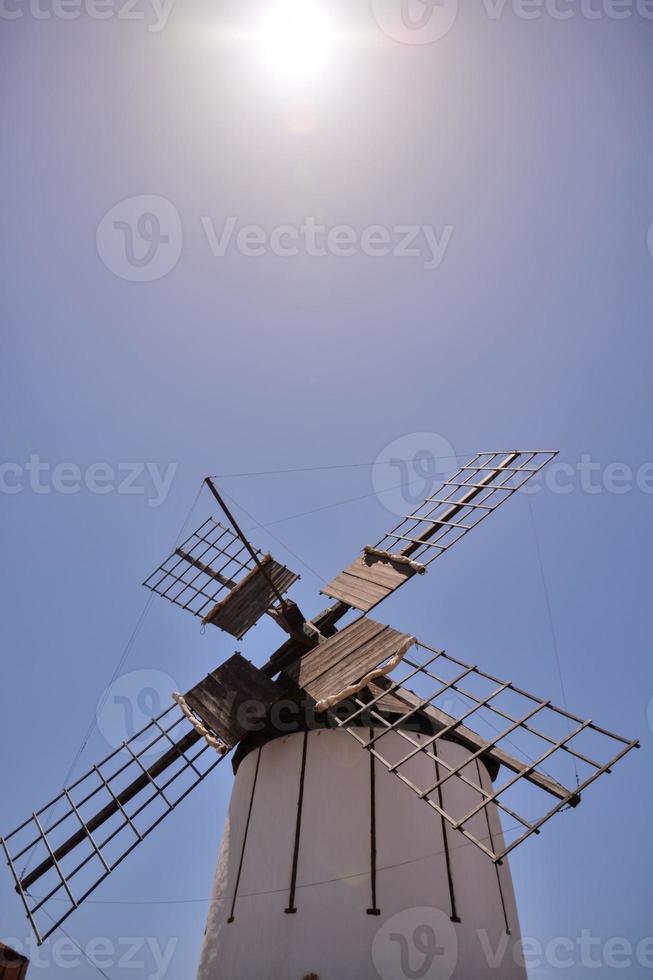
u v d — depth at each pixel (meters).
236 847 13.80
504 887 13.55
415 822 13.21
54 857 14.44
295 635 16.34
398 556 15.80
